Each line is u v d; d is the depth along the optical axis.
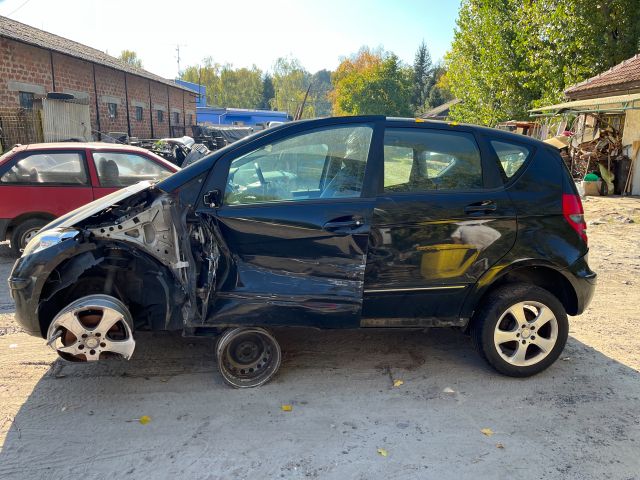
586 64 17.77
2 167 6.53
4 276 6.22
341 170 3.61
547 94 19.20
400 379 3.81
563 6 17.53
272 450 2.97
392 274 3.56
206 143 19.31
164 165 7.06
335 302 3.52
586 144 14.58
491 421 3.28
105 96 18.45
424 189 3.62
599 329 4.75
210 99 94.12
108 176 6.79
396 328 3.70
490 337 3.71
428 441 3.06
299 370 3.94
